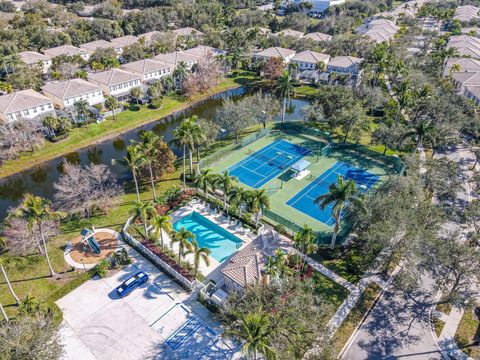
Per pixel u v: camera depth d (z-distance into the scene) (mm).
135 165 56000
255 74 128875
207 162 74000
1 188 70125
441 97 83938
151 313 42438
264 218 57594
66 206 59250
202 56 126688
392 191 50375
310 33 168375
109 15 189875
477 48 134625
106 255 50594
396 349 38219
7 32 133500
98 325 40938
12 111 82438
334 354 36969
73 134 85250
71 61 119188
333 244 50875
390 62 105062
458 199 61688
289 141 84062
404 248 42031
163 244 51812
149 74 112812
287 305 35406
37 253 50750
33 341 31719
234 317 37844
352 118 75750
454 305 41125
